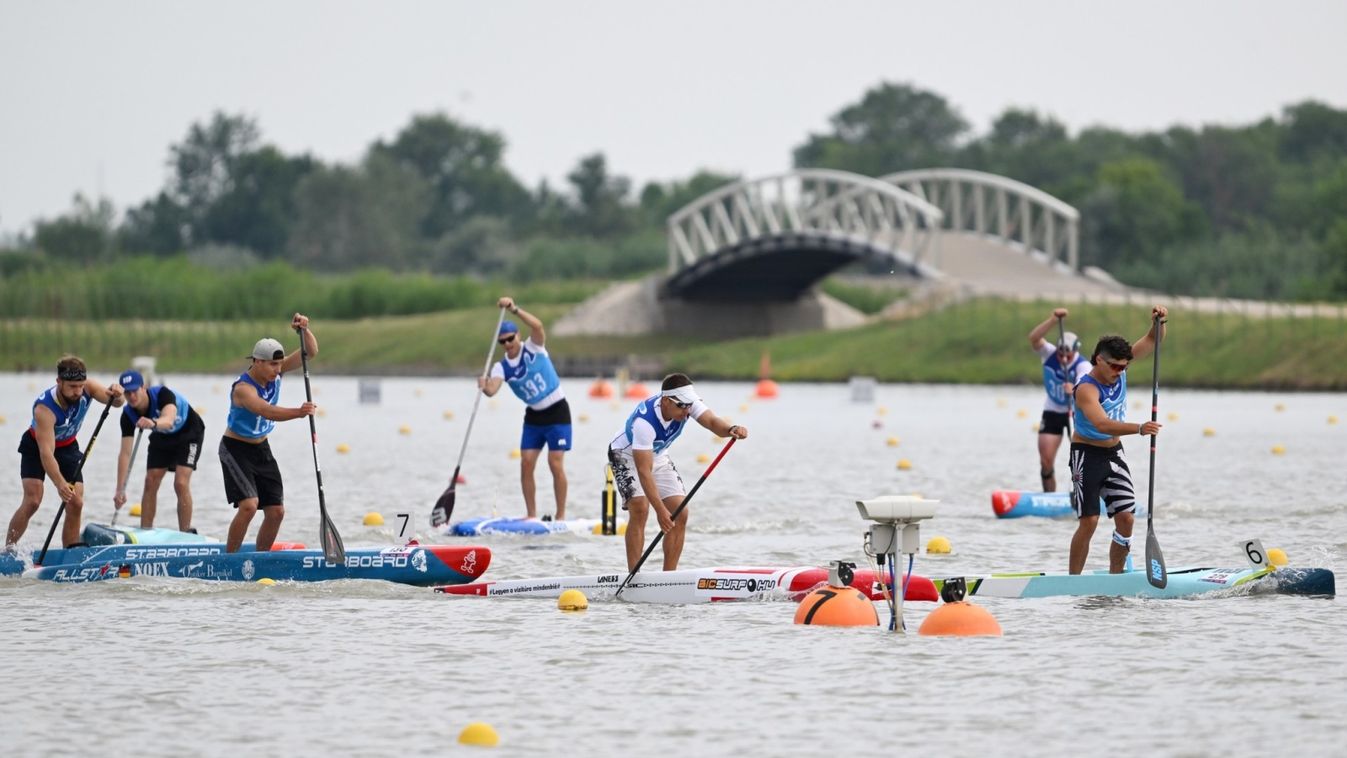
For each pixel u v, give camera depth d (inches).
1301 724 1421.0
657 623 1908.2
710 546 2598.4
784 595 2047.2
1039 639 1782.7
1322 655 1683.1
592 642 1790.1
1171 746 1357.0
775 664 1668.3
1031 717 1450.5
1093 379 2087.8
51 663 1680.6
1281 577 2057.1
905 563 2341.3
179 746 1368.1
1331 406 7470.5
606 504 2783.0
